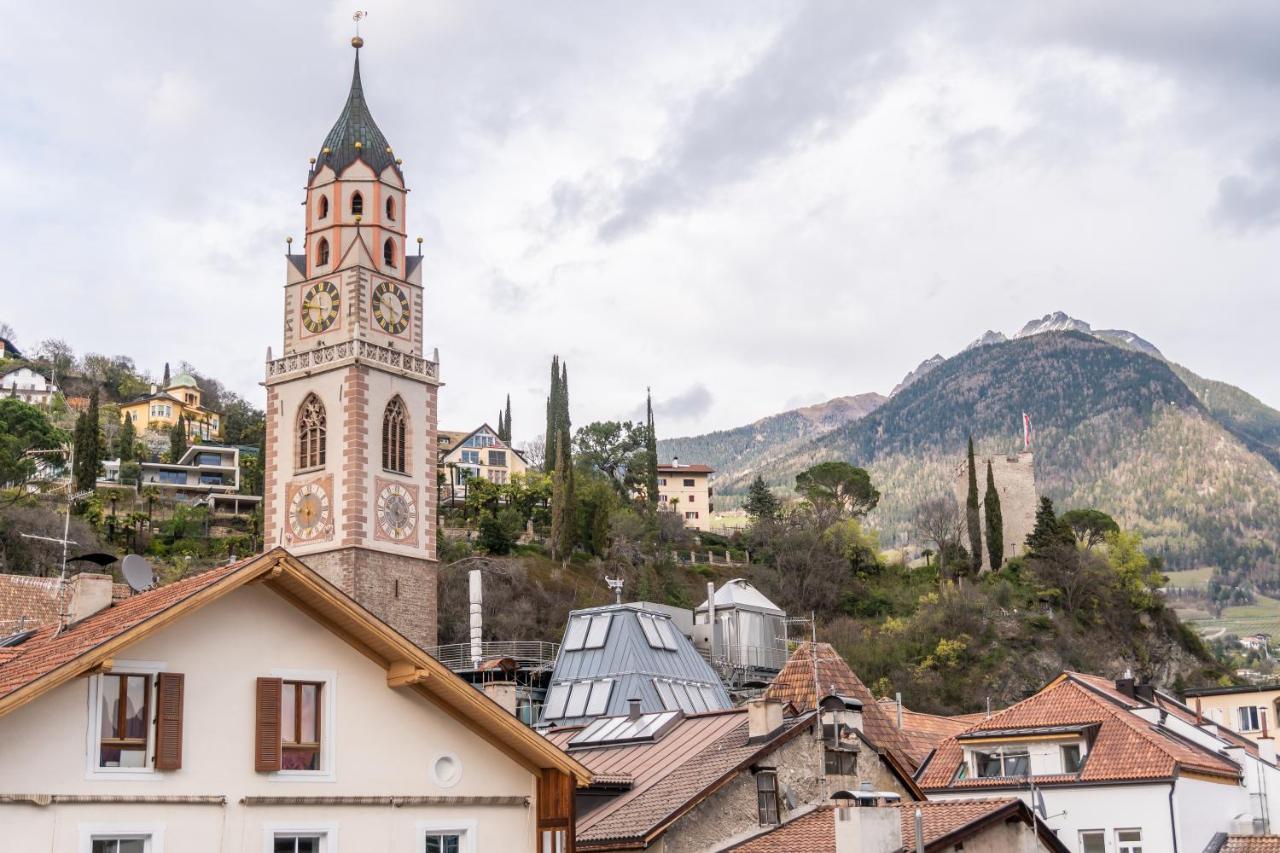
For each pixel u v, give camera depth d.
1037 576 191.62
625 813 41.94
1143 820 55.41
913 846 38.53
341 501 107.56
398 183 115.50
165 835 31.09
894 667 166.88
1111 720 58.47
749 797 42.94
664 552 190.12
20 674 30.30
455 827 35.66
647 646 69.38
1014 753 59.25
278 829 32.78
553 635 153.12
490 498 180.50
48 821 29.61
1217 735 65.88
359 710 34.69
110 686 31.22
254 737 32.78
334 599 33.72
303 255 113.88
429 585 110.94
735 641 110.75
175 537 159.00
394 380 111.44
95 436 164.50
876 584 195.00
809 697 56.75
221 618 32.88
